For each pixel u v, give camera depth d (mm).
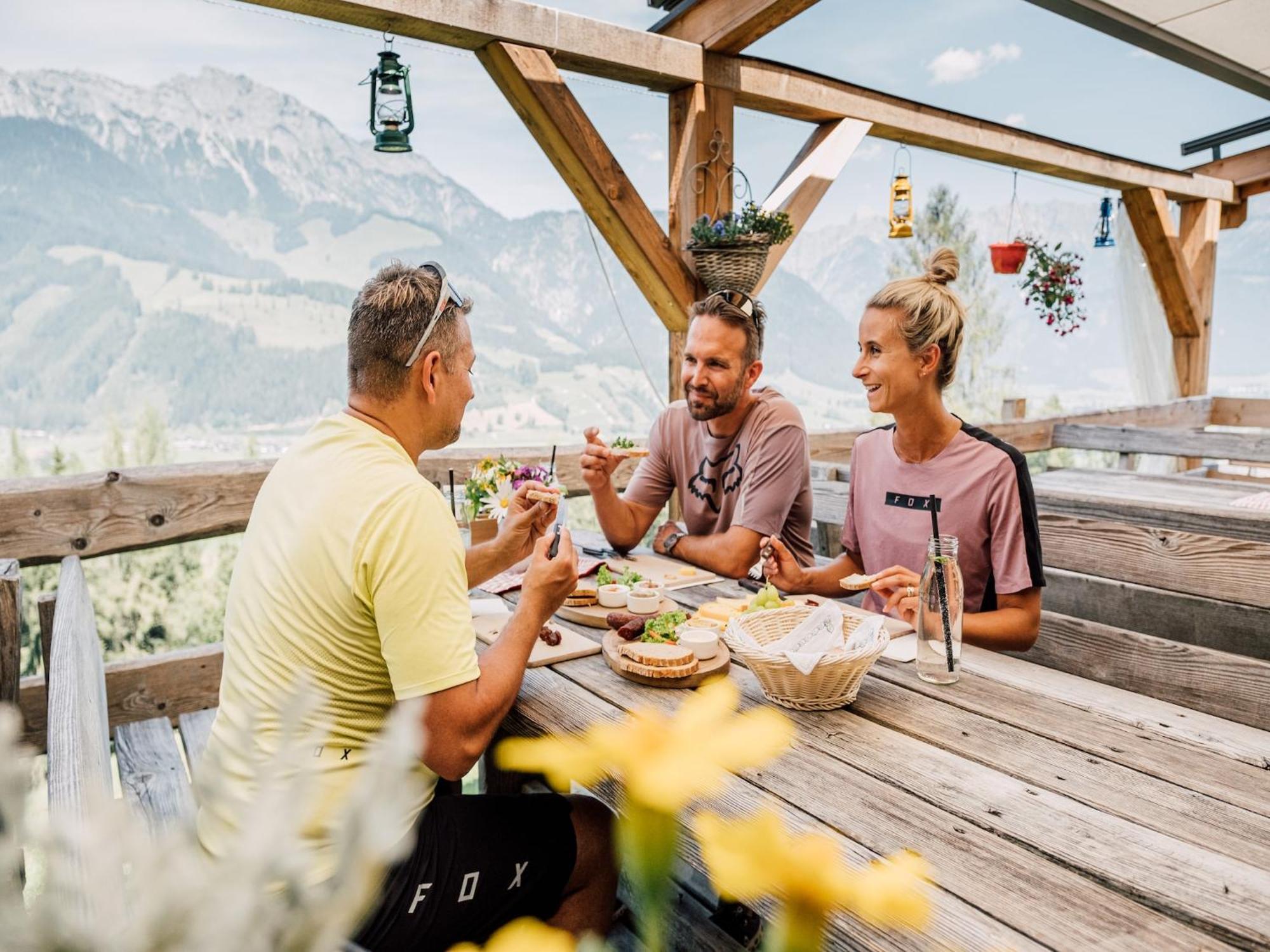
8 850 261
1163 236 7273
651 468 2781
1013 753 1335
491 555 2068
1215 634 2674
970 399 15438
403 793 315
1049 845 1077
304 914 303
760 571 2311
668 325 4258
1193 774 1266
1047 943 903
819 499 3621
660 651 1679
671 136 4242
